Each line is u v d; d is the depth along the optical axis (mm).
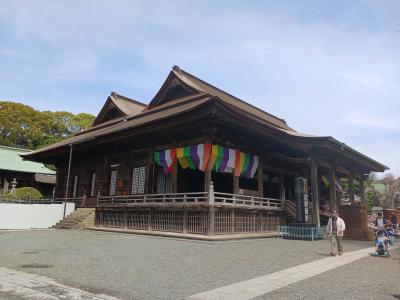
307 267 9586
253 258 10945
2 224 22344
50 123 56688
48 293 6375
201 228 16703
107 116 32438
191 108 16766
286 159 23625
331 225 12523
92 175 28266
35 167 43250
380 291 7020
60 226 23531
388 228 17625
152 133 20531
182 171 22344
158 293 6555
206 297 6301
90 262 9836
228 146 20250
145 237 17219
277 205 23844
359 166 30016
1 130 52750
